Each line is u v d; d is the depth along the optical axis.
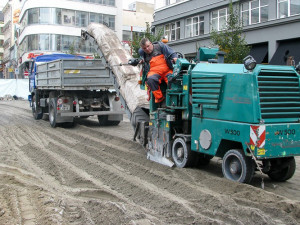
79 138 10.79
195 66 6.48
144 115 8.17
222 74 5.78
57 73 12.63
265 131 5.23
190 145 6.66
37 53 40.88
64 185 6.28
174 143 6.95
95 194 5.71
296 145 5.54
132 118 8.44
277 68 5.55
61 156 8.36
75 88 12.45
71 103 12.87
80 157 8.00
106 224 4.43
